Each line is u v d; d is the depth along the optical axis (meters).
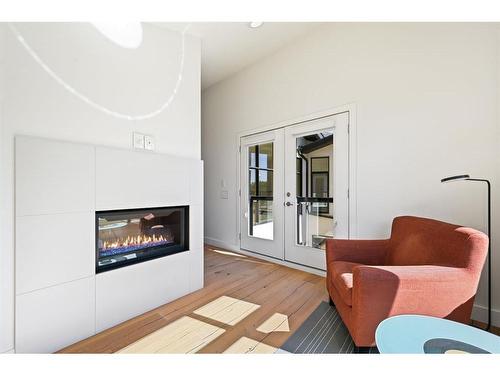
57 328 1.55
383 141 2.37
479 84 1.85
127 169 1.94
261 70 3.58
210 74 3.99
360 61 2.53
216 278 2.81
